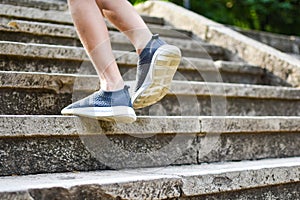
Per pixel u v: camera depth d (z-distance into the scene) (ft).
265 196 7.02
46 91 7.86
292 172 7.28
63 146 6.59
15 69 9.05
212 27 14.24
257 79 12.79
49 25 11.03
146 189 5.79
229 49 13.71
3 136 6.15
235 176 6.61
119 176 6.13
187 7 21.40
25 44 9.11
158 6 16.35
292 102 11.18
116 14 6.90
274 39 17.11
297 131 9.01
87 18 6.59
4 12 11.76
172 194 6.00
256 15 24.90
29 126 6.32
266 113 10.84
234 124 8.11
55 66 9.56
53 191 5.15
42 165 6.42
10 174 6.19
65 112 6.77
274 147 8.69
